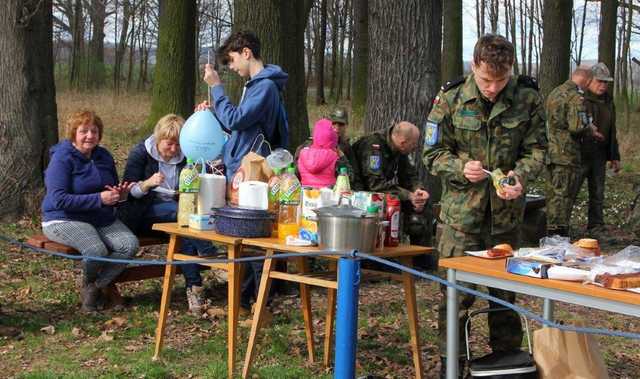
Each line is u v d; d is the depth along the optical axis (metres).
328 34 40.38
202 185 4.60
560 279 3.14
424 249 4.19
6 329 5.30
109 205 5.71
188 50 14.55
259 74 5.41
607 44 17.97
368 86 8.65
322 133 4.77
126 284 6.64
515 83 3.97
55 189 5.64
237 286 4.36
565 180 8.77
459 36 18.70
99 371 4.59
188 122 4.86
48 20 8.70
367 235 3.71
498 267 3.42
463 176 3.92
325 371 4.66
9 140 8.39
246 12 8.63
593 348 3.48
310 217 4.04
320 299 6.21
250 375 4.45
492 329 4.24
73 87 34.25
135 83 43.03
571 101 8.62
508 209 3.99
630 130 22.34
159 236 6.12
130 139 15.55
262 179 4.70
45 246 5.77
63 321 5.54
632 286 2.99
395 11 8.32
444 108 4.03
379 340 5.32
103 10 36.47
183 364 4.74
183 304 6.08
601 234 9.42
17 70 8.41
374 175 6.34
